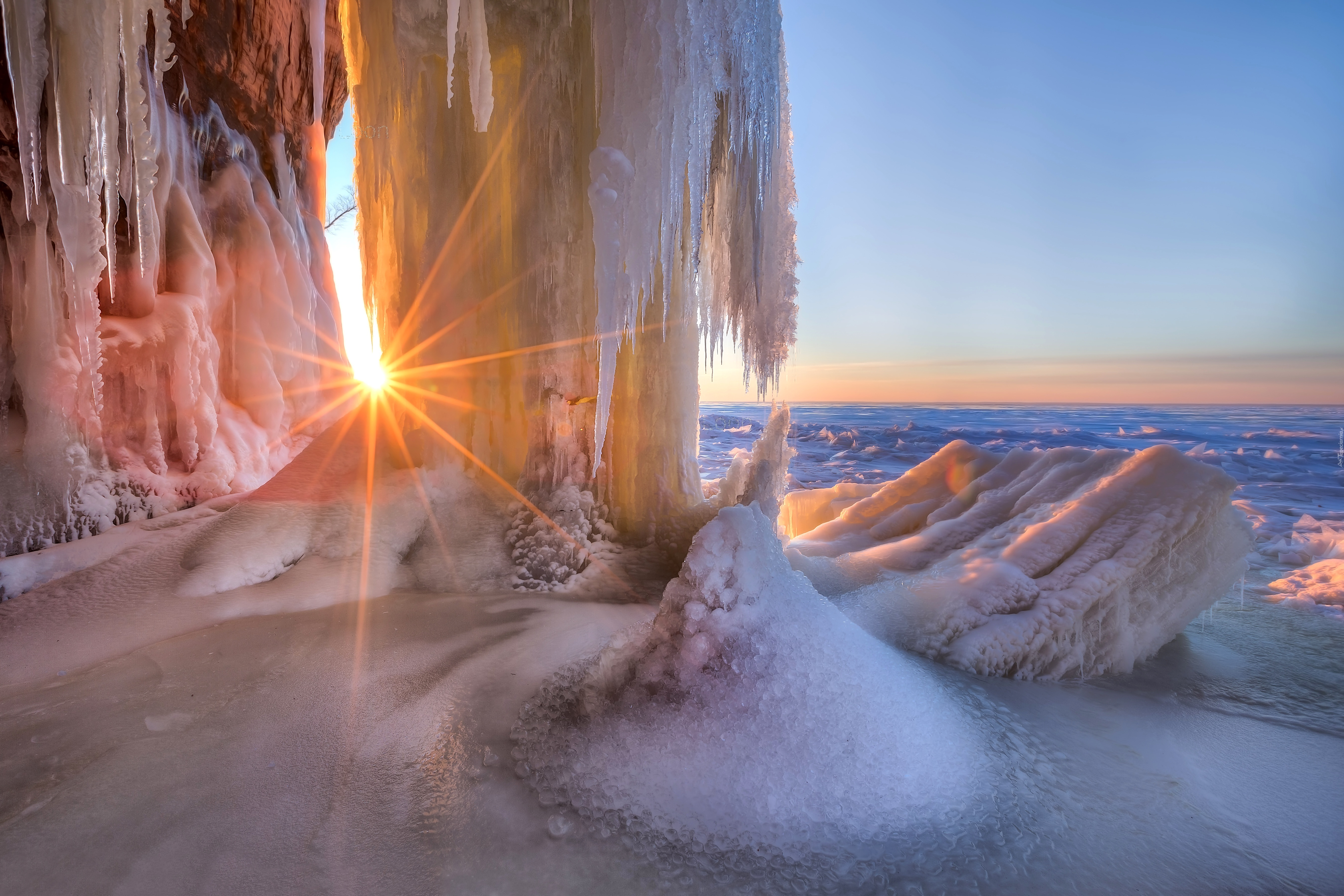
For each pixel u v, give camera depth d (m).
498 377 3.91
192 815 1.49
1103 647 2.55
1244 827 1.53
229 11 5.52
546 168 3.64
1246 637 2.99
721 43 3.22
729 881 1.32
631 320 3.12
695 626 1.93
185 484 4.49
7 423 3.56
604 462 3.81
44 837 1.39
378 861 1.36
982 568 2.86
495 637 2.64
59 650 2.45
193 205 5.09
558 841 1.43
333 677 2.25
